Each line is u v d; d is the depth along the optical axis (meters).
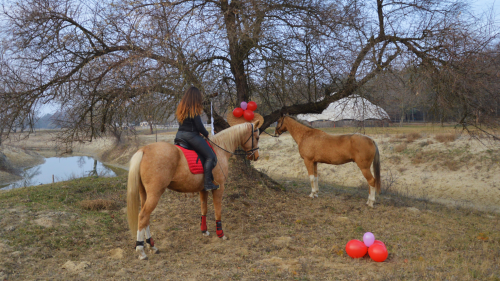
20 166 23.23
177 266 3.98
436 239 5.24
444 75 6.61
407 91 7.55
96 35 6.81
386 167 15.74
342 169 16.30
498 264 4.02
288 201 7.74
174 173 4.32
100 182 9.16
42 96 7.16
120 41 6.89
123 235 5.17
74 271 3.74
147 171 4.09
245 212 6.66
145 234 4.43
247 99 8.70
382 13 7.52
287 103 9.21
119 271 3.75
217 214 5.09
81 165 23.89
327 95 8.42
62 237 4.77
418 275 3.65
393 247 4.77
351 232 5.61
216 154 5.01
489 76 6.38
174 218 6.14
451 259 4.25
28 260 3.97
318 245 4.90
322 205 7.54
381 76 7.06
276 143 21.47
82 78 7.13
